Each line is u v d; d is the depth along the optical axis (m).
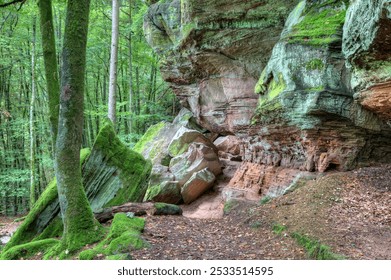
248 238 7.64
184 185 14.70
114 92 14.79
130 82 21.69
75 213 6.74
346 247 6.03
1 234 12.48
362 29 7.37
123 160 9.87
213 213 13.12
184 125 18.98
